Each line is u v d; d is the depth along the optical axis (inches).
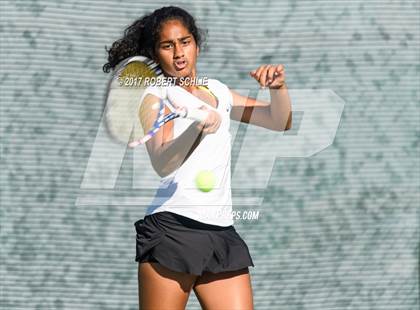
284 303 697.0
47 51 708.7
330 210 708.0
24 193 693.9
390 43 735.7
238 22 725.9
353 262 705.6
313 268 701.9
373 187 716.7
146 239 417.7
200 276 421.1
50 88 705.6
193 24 434.9
